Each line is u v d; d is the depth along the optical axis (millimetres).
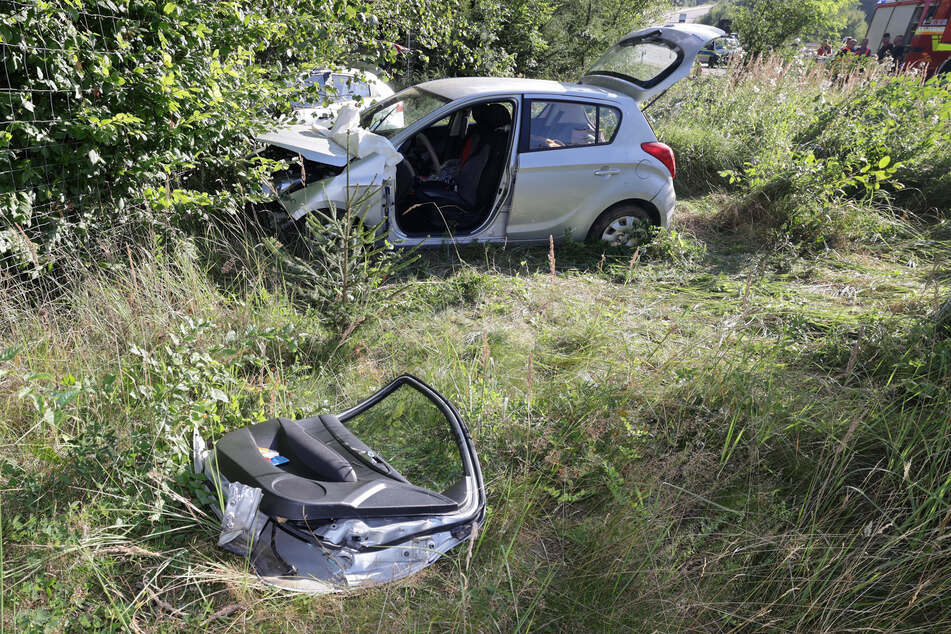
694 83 11164
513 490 2912
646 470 3082
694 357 3988
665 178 6125
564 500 2906
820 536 2582
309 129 5676
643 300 5133
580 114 5742
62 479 2648
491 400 3422
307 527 2322
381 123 5789
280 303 4297
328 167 5180
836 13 15945
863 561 2492
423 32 7660
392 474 2719
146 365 3053
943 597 2330
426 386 3342
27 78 3594
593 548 2643
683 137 9172
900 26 20359
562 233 5977
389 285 5043
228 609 2141
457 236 5602
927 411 3365
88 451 2639
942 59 18516
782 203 6926
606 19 13383
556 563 2627
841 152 7762
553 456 3051
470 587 2418
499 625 2279
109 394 2965
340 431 2975
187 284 4078
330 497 2334
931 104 8023
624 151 5883
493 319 4703
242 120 4648
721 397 3566
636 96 6105
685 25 6203
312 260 4785
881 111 8078
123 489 2605
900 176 7512
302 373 3850
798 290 5453
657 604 2383
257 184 4836
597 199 5879
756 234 6914
